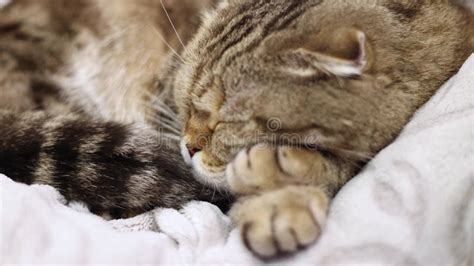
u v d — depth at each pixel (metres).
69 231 0.39
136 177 0.44
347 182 0.41
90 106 0.50
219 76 0.42
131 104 0.50
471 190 0.38
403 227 0.37
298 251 0.38
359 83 0.40
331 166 0.41
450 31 0.45
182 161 0.45
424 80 0.43
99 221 0.41
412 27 0.43
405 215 0.38
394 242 0.37
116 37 0.50
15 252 0.38
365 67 0.40
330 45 0.39
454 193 0.38
